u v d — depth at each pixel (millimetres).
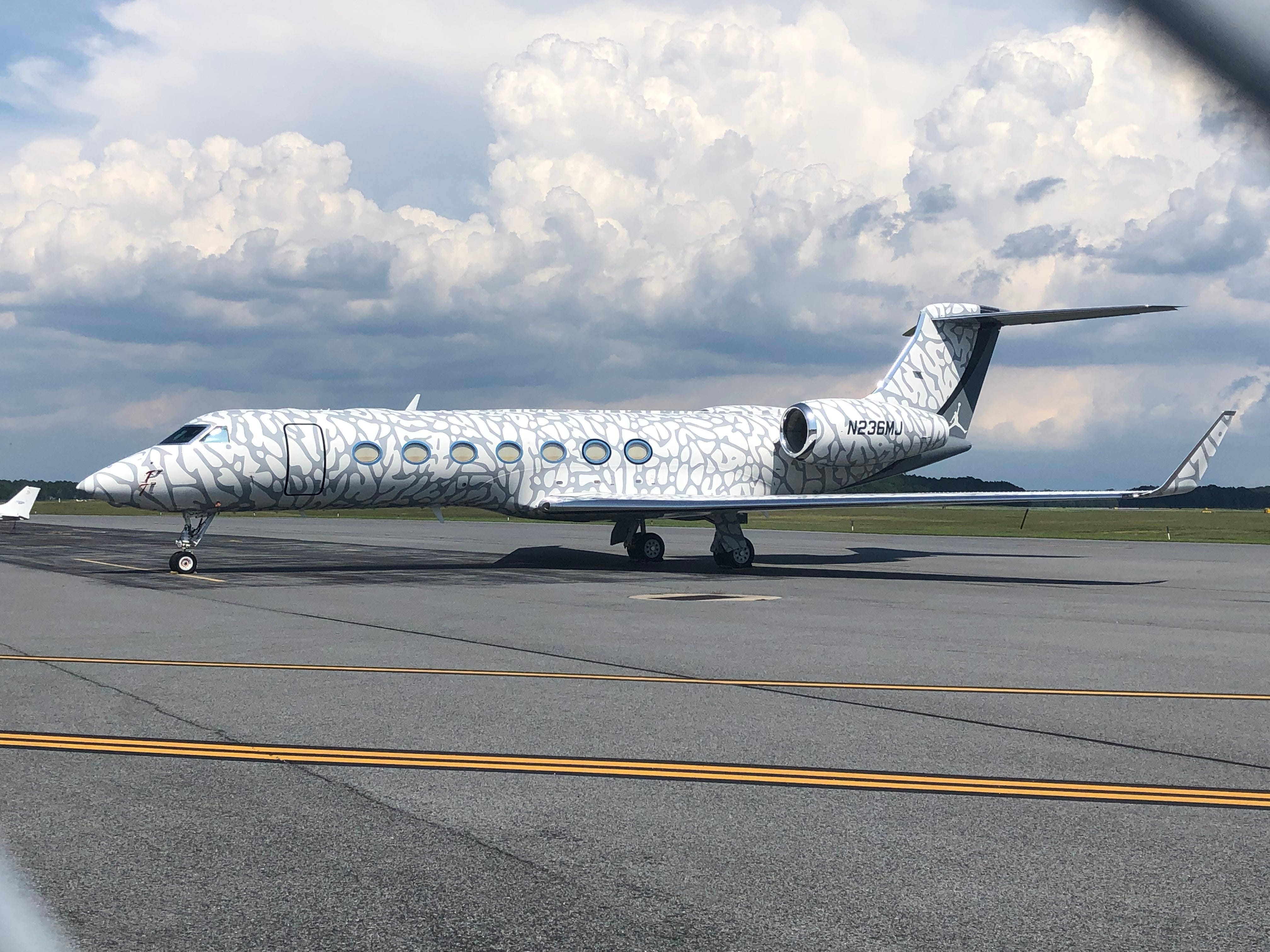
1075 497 24062
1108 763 7234
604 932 4375
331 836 5555
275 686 9891
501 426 25359
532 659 11594
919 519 77125
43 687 9828
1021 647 12930
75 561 28359
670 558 30500
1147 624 15438
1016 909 4637
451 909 4609
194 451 22328
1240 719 8719
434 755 7312
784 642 13086
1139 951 4219
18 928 4375
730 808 6121
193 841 5469
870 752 7480
